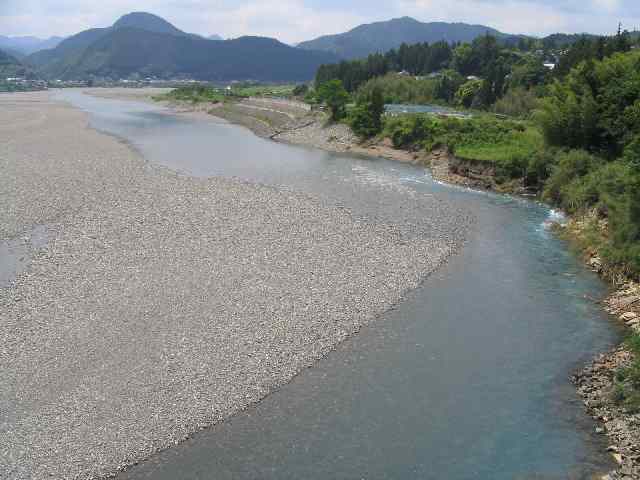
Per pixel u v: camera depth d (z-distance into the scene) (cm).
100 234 4356
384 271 3881
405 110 11900
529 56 15738
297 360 2791
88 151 7662
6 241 4297
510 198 6044
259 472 2089
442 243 4494
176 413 2362
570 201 5269
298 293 3447
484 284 3781
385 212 5234
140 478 2047
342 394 2566
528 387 2638
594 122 5825
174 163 7256
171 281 3538
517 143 7106
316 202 5384
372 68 16312
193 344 2841
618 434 2248
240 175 6669
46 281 3534
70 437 2208
